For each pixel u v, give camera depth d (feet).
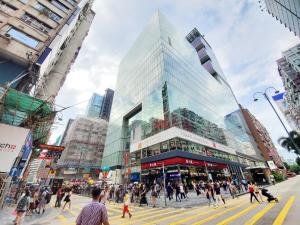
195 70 164.45
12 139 34.78
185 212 36.11
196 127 113.70
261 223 22.67
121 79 194.18
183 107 112.78
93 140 253.85
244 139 191.01
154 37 144.56
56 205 49.70
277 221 22.76
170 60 128.36
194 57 181.57
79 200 68.39
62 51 76.23
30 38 55.31
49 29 62.13
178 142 89.15
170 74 118.21
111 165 151.53
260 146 223.10
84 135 250.57
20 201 27.37
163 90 109.81
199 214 32.89
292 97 254.88
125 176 115.85
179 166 79.05
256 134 233.35
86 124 261.03
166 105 103.04
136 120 142.92
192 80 146.30
